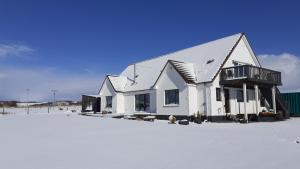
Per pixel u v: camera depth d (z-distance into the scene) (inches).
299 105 1127.0
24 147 336.2
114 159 280.2
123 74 1454.2
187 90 943.0
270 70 1007.6
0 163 257.8
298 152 334.0
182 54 1232.8
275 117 981.8
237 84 962.1
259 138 451.8
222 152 324.8
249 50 1093.8
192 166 258.1
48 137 419.8
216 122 894.4
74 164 257.8
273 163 275.1
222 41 1101.7
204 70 1001.5
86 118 829.8
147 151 323.6
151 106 1099.3
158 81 1044.5
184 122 776.9
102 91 1348.4
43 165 252.4
